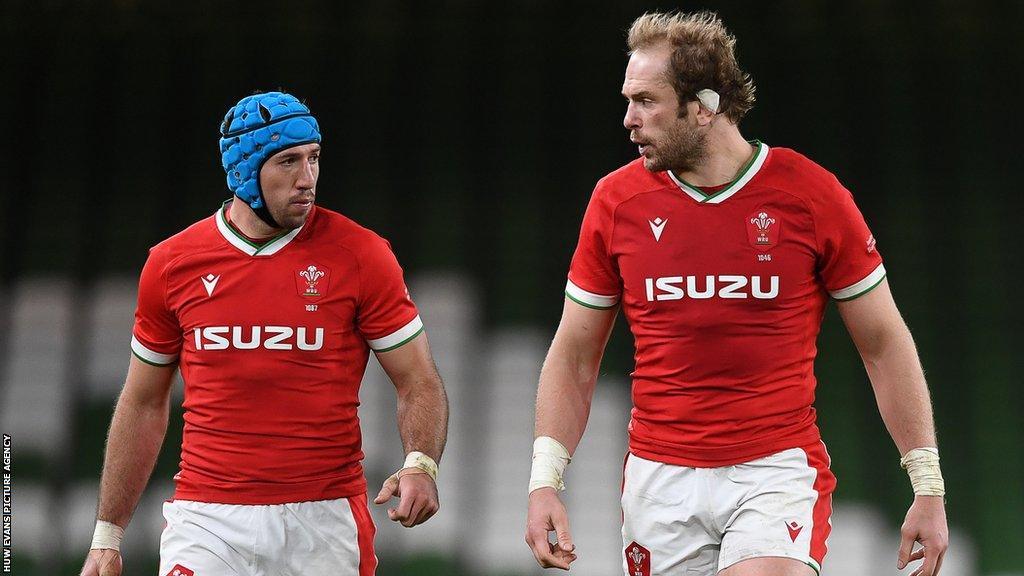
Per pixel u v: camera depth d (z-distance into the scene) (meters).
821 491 10.97
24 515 33.03
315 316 11.30
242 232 11.48
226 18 41.00
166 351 11.80
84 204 38.75
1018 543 32.41
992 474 33.66
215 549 11.25
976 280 37.00
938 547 10.70
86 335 36.19
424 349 11.90
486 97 40.41
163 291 11.53
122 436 12.04
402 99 40.25
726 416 10.84
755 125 39.28
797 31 40.31
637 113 10.73
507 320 36.62
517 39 41.12
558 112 40.16
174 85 40.34
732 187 10.83
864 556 31.80
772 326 10.77
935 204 38.12
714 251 10.77
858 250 10.87
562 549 10.85
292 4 41.09
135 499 12.20
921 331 36.31
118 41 40.84
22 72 40.34
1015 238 37.47
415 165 39.44
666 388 11.02
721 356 10.79
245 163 11.00
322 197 38.97
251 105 11.10
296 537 11.31
